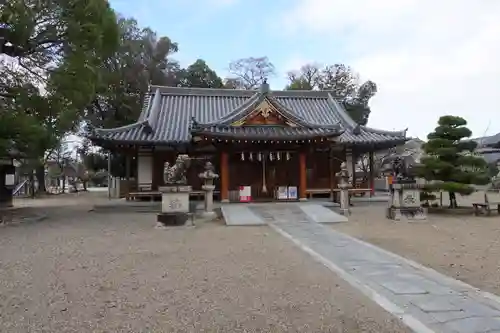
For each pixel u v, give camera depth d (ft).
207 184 53.93
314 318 15.74
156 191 71.10
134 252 29.73
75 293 19.24
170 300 18.04
